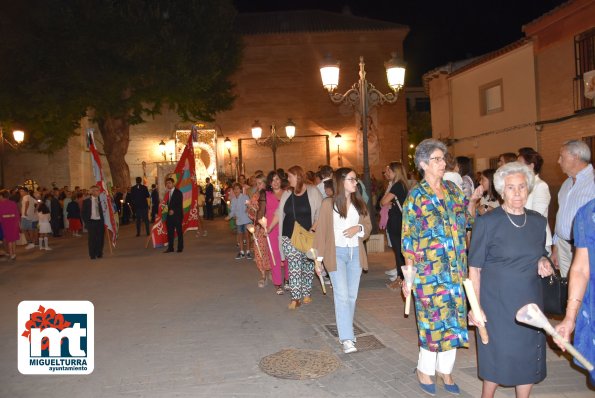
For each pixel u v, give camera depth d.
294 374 5.52
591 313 3.49
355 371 5.55
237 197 13.77
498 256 4.04
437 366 5.02
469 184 7.38
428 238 4.74
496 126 21.33
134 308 8.66
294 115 32.19
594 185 5.48
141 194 20.84
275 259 9.13
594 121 16.00
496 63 21.12
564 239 5.77
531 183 4.07
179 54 24.41
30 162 31.45
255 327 7.29
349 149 32.16
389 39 32.41
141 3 23.98
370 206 12.89
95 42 23.03
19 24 23.14
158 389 5.28
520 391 4.14
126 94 26.12
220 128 32.31
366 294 8.78
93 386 5.44
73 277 11.99
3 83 23.34
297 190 8.12
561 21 17.28
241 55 29.22
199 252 15.41
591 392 4.77
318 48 32.31
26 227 18.84
